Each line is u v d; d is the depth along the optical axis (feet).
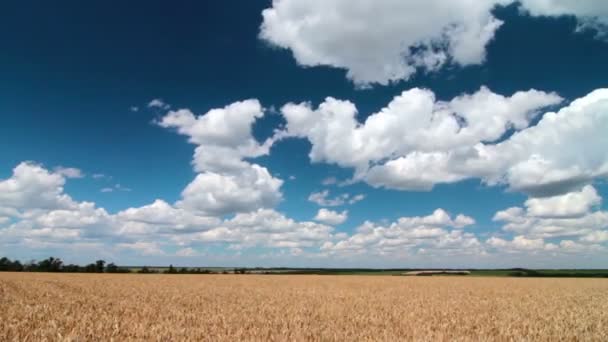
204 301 87.97
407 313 70.44
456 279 234.99
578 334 54.80
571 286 165.99
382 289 137.08
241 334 48.01
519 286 163.63
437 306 83.20
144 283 156.15
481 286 161.27
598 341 50.80
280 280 201.16
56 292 104.83
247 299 93.97
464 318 65.31
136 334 47.24
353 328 53.57
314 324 56.59
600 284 183.21
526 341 48.83
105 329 49.65
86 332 47.65
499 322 61.82
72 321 54.34
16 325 49.75
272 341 44.88
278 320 59.41
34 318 57.41
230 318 60.64
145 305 77.77
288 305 81.51
